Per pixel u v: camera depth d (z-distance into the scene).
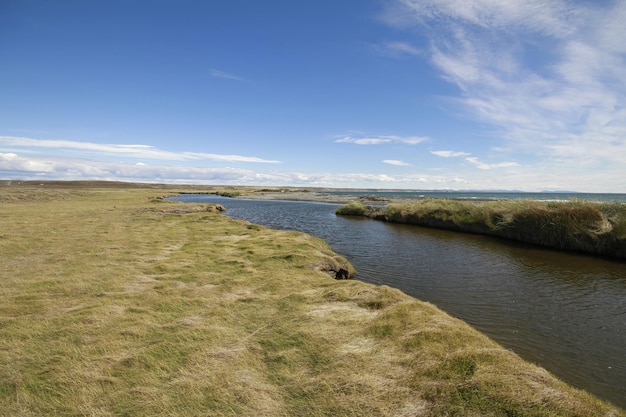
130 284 10.65
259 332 7.21
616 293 12.40
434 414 4.42
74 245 17.16
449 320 7.33
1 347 6.48
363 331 6.94
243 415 4.57
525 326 9.66
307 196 103.38
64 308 8.55
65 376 5.48
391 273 15.20
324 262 13.88
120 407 4.76
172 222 28.23
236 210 52.22
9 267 12.70
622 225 17.95
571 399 4.56
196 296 9.51
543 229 21.67
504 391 4.64
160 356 6.13
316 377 5.42
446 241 23.66
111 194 81.06
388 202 69.75
